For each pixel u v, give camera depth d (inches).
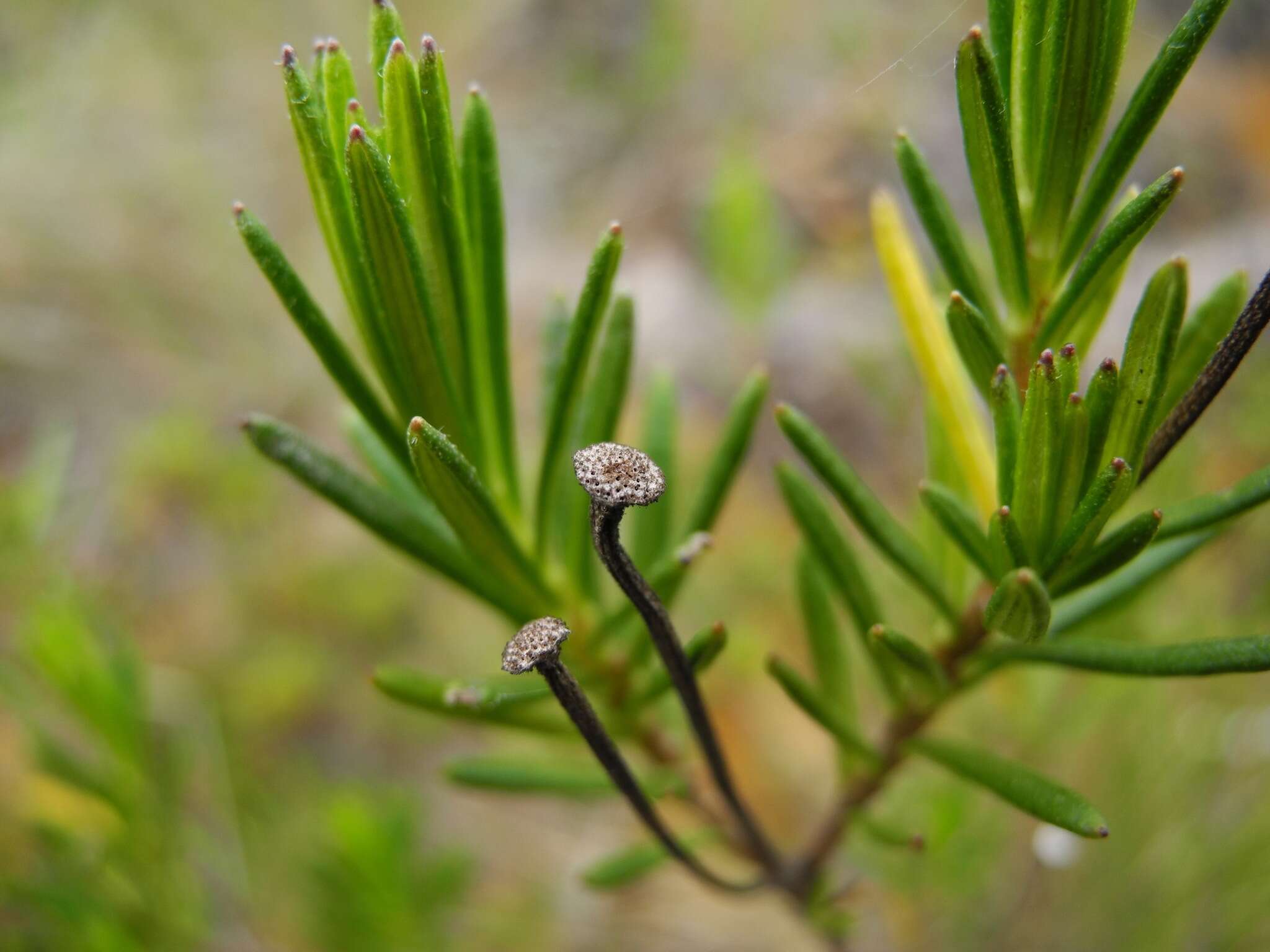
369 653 12.9
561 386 4.7
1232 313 4.6
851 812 5.6
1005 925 8.7
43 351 15.6
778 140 16.9
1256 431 10.7
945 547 5.3
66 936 7.1
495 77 20.5
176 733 8.5
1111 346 13.8
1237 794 7.9
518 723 5.3
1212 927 8.0
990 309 4.6
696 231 17.0
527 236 18.4
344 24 19.3
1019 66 4.4
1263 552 9.0
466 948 9.1
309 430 16.1
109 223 17.1
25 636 6.8
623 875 5.8
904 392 12.2
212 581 13.4
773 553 12.4
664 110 18.6
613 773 4.5
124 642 7.0
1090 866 8.4
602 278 4.5
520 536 5.1
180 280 16.8
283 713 12.0
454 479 4.4
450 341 4.6
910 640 4.7
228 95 19.3
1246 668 4.3
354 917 7.4
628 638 5.3
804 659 11.6
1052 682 7.3
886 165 16.1
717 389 15.1
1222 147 17.7
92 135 18.4
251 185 18.4
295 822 9.1
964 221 16.0
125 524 13.8
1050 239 4.5
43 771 7.0
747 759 11.1
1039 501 4.3
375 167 4.1
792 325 15.1
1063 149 4.4
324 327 4.4
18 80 19.0
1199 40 4.1
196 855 8.3
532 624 4.2
